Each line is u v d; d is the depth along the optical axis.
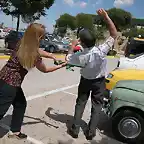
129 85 4.75
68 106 6.75
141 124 4.59
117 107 4.67
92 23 57.84
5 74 3.90
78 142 4.68
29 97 7.16
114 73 6.19
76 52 4.41
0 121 5.11
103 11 4.32
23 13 18.78
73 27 61.31
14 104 4.32
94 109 4.70
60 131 5.05
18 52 3.89
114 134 4.84
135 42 8.02
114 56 28.09
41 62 4.02
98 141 4.83
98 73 4.50
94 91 4.61
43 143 4.46
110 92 5.66
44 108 6.36
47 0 18.77
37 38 3.88
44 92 7.93
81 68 4.55
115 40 4.46
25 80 9.41
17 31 20.36
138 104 4.51
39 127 5.12
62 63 4.35
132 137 4.67
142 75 6.09
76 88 9.10
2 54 17.17
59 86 9.12
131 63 7.29
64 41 25.94
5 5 18.42
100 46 4.46
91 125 4.79
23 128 4.98
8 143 4.27
